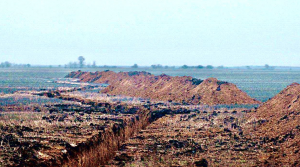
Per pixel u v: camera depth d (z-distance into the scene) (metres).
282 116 67.31
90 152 50.56
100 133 59.78
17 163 43.06
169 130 68.00
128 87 155.25
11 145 49.38
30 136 55.19
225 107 99.44
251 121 72.00
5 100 104.00
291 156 48.56
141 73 193.75
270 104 80.88
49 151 48.22
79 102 107.50
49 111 83.88
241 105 103.88
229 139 59.91
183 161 48.25
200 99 114.62
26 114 76.94
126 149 54.88
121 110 92.19
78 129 62.69
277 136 58.25
